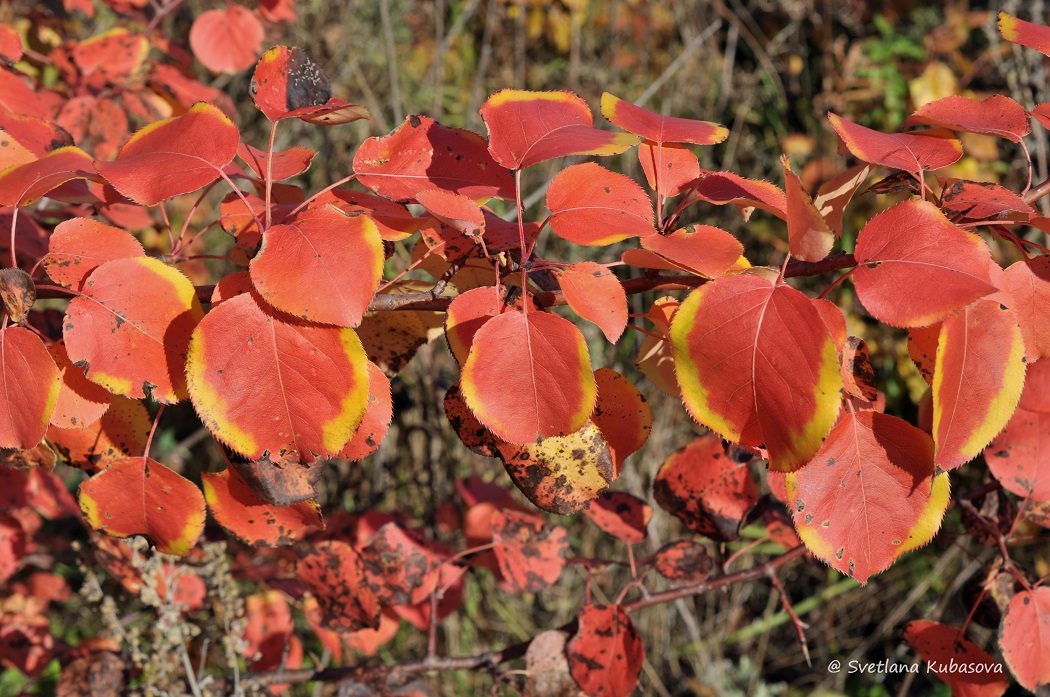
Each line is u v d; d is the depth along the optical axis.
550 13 1.82
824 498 0.60
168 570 0.81
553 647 0.75
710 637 1.61
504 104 0.62
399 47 1.77
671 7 1.91
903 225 0.58
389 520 0.82
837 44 1.74
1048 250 0.61
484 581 1.49
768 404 0.57
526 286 0.61
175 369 0.60
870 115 1.73
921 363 0.63
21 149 0.66
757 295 0.58
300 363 0.58
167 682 0.77
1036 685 0.70
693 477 0.74
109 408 0.65
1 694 1.25
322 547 0.76
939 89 1.60
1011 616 0.70
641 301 1.47
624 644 0.74
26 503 0.91
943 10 1.80
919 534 0.60
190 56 1.03
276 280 0.57
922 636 0.73
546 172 1.61
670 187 0.65
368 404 0.60
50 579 0.95
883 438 0.60
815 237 0.57
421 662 0.79
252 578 0.90
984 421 0.59
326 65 1.70
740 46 2.02
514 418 0.58
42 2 1.10
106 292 0.60
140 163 0.60
